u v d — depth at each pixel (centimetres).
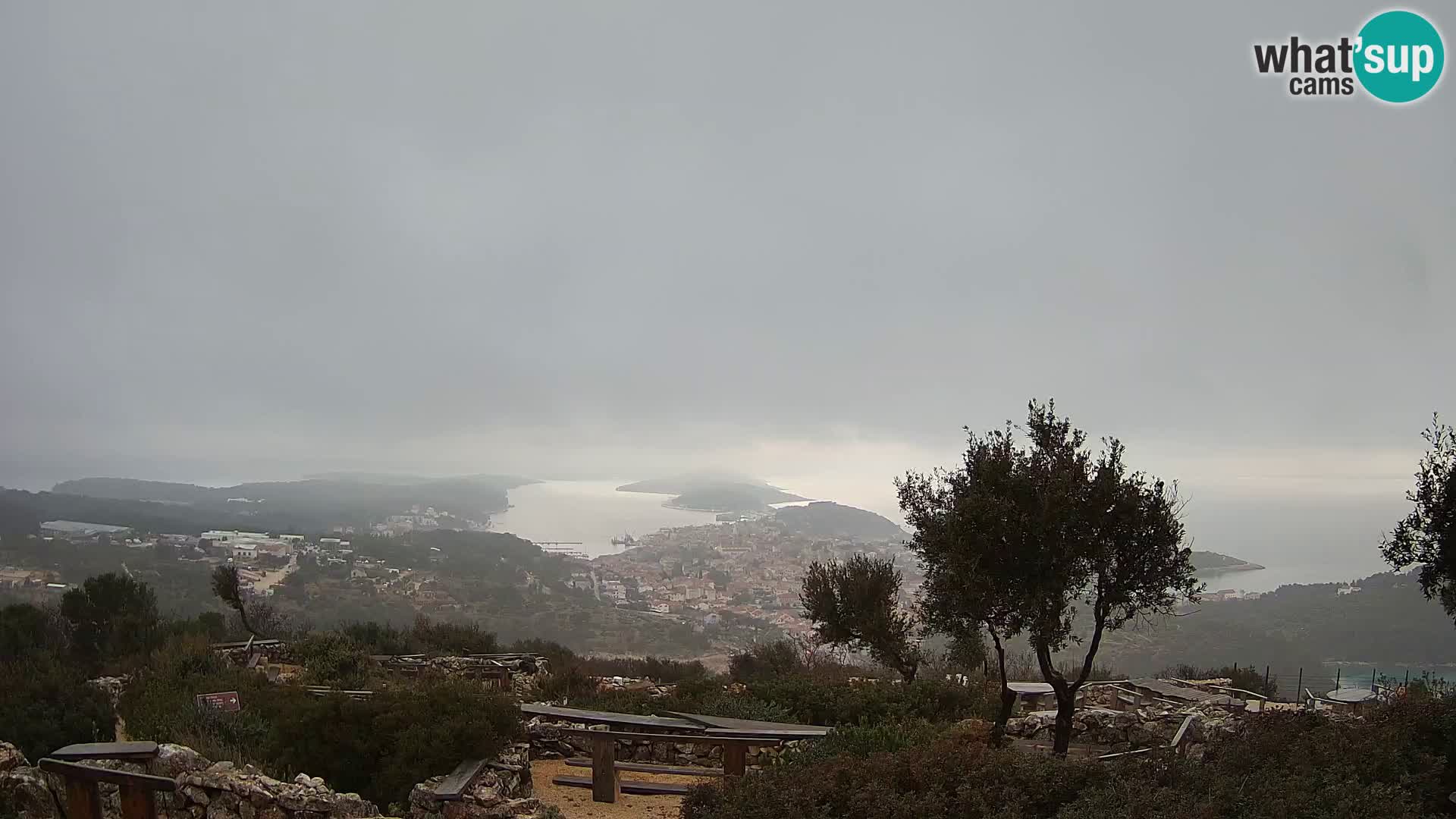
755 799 828
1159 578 1212
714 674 2536
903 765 880
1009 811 772
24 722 1124
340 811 867
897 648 1906
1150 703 1744
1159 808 760
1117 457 1230
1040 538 1195
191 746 1135
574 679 1975
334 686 1727
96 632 2400
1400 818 700
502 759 1038
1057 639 1206
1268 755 905
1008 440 1288
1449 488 1145
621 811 1054
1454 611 1179
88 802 827
